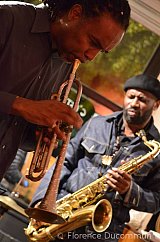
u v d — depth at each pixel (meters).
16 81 1.79
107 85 5.02
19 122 1.86
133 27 5.04
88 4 1.75
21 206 3.87
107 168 3.04
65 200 3.01
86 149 3.07
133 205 2.93
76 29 1.76
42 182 2.90
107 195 3.00
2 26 1.70
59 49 1.83
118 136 3.17
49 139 1.94
